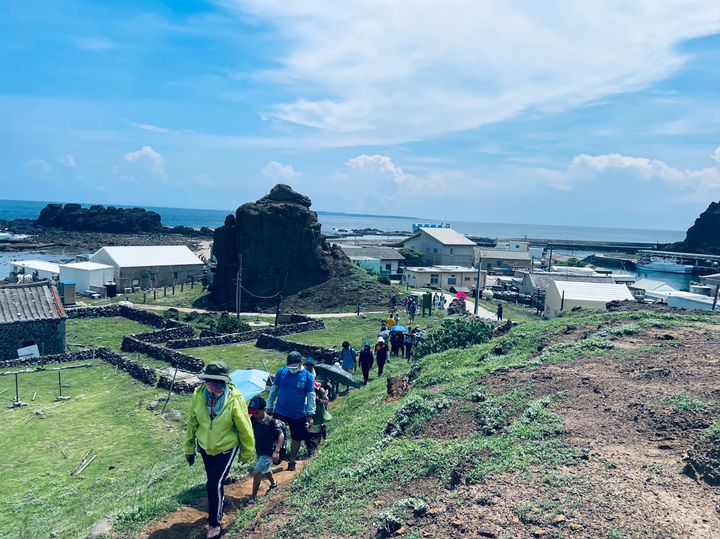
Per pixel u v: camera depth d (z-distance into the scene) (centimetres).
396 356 2908
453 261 10050
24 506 1453
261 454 940
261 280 5888
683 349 1370
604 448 799
